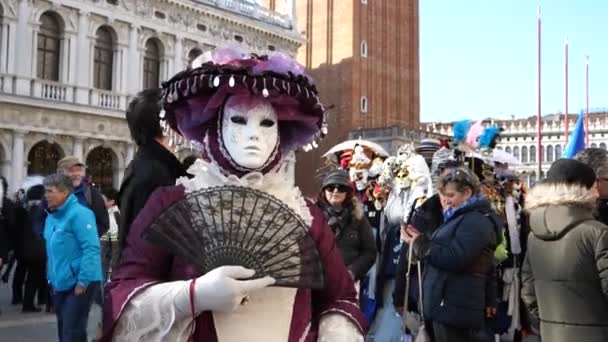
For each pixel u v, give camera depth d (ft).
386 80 169.48
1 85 81.87
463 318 15.49
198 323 6.83
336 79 161.17
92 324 29.04
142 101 11.69
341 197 20.20
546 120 210.79
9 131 82.38
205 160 8.04
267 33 121.60
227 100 7.70
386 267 22.76
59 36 89.86
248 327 6.93
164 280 7.11
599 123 206.18
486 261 15.92
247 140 7.53
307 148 8.89
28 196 33.58
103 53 95.96
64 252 18.57
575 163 13.07
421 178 23.65
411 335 21.33
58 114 87.71
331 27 163.63
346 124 157.99
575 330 12.41
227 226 6.83
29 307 33.65
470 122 27.96
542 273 13.02
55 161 89.51
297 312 7.29
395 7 174.70
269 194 7.28
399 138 142.72
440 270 15.98
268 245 6.82
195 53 109.09
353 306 7.68
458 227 15.71
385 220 25.25
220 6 112.16
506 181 27.48
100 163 95.50
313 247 7.15
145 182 11.02
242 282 6.33
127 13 97.09
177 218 6.89
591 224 12.49
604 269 12.06
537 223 13.10
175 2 103.09
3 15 82.28
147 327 6.42
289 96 7.89
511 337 27.94
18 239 33.27
